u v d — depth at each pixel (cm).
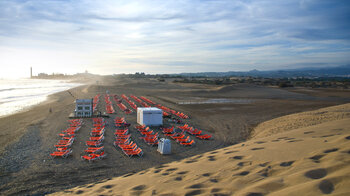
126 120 2914
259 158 564
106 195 544
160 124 2595
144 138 1945
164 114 3139
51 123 2584
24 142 1823
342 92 6962
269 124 2512
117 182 645
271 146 675
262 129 2325
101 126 2464
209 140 2033
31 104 4350
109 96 5775
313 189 321
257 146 721
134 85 9025
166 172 629
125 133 2128
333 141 588
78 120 2680
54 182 1132
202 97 5697
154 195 465
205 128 2530
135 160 1473
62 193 714
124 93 6662
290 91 7144
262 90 7050
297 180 375
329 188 317
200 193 421
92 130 2208
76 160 1452
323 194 303
